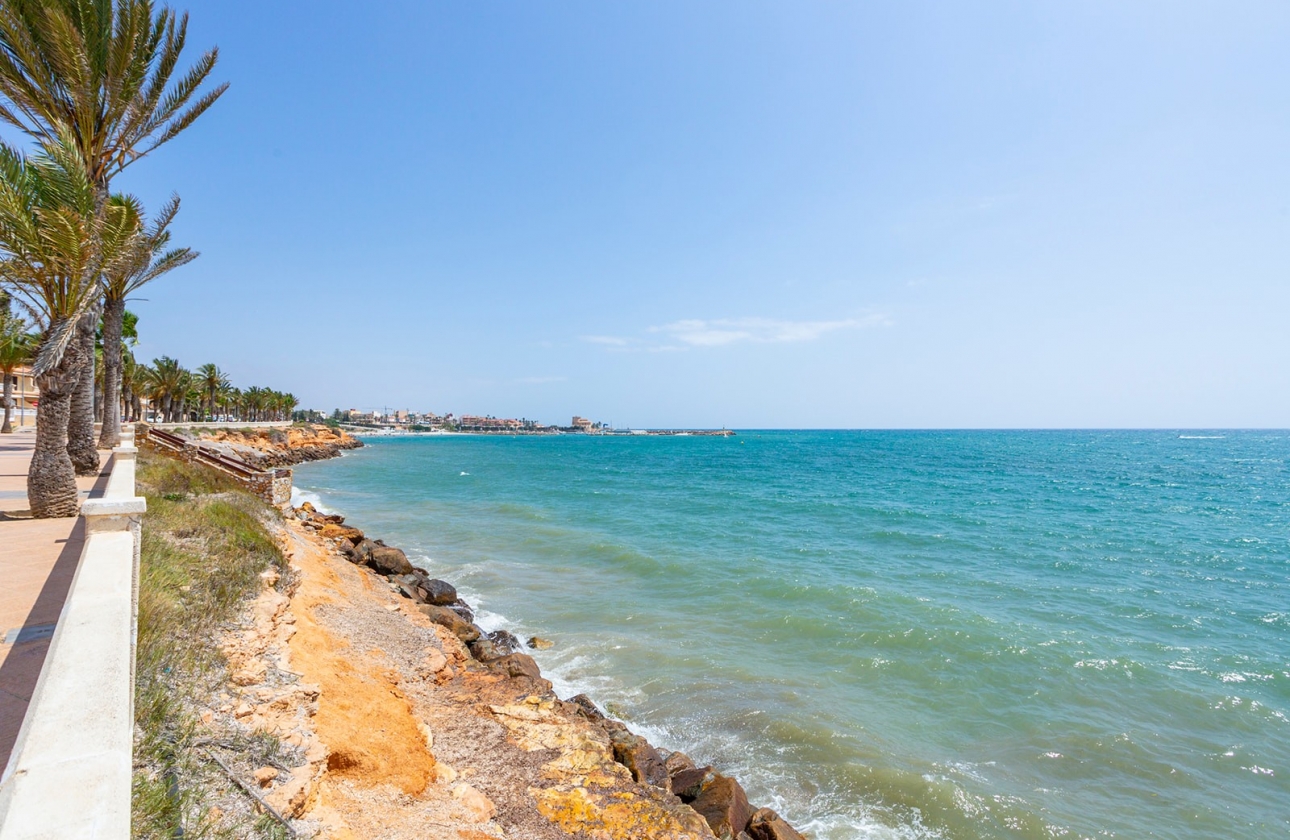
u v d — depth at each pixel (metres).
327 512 35.03
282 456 73.44
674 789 9.05
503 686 11.05
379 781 6.76
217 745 5.48
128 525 6.33
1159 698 12.59
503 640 14.95
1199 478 64.44
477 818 6.88
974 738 11.16
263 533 13.51
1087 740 11.07
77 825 2.22
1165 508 40.47
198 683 6.30
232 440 61.69
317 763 6.02
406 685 10.27
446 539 28.38
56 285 11.87
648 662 14.23
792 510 38.53
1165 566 23.84
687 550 25.95
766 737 11.10
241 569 10.09
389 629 12.52
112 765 2.61
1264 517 36.78
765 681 13.27
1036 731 11.38
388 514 35.50
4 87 14.04
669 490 50.62
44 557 8.94
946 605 18.22
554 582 21.08
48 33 13.31
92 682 3.24
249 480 20.64
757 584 20.55
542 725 9.53
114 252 12.38
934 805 9.32
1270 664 14.13
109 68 14.74
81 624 3.94
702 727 11.45
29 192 11.58
